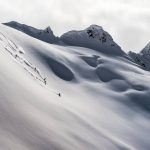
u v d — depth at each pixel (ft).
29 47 450.71
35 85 193.16
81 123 192.65
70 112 197.57
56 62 469.57
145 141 295.07
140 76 578.66
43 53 467.93
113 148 197.98
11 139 82.28
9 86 123.03
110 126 294.87
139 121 367.25
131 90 489.26
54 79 402.93
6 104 102.99
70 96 355.77
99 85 479.41
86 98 384.88
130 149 225.56
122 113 380.17
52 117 142.61
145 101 456.45
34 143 92.12
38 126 108.78
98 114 317.63
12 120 95.14
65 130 140.26
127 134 295.89
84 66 541.34
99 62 588.09
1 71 130.72
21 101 120.37
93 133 193.47
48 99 179.83
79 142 140.26
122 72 564.30
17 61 224.33
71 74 466.29
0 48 195.21
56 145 104.32
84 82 464.65
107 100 417.08
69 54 581.94
